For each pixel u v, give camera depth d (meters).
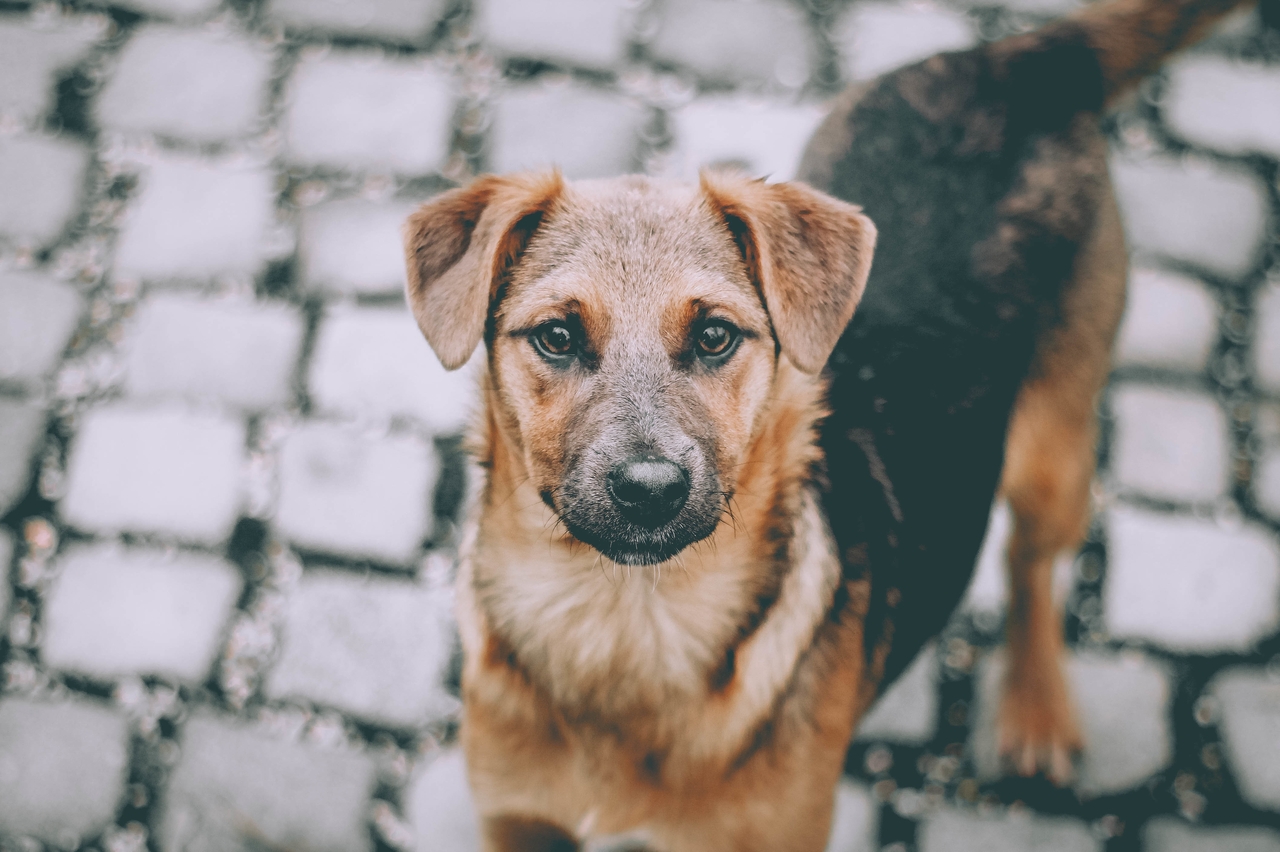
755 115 1.47
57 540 1.34
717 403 1.11
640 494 1.09
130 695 1.31
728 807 1.15
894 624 1.19
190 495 1.35
